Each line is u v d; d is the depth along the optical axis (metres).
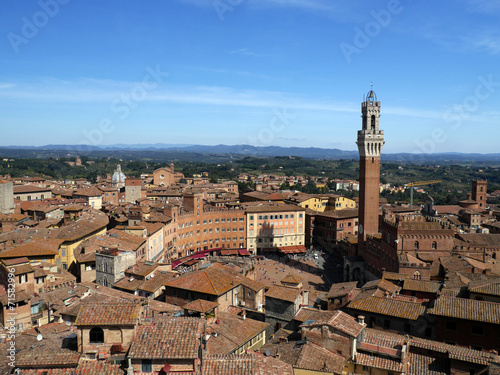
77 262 132.62
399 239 148.00
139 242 152.62
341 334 65.50
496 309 77.44
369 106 184.75
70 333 57.00
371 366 62.84
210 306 89.31
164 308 91.31
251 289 109.38
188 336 47.06
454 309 79.50
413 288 105.00
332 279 188.12
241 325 81.69
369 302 91.38
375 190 186.75
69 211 186.38
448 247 149.38
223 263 141.50
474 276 114.69
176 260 198.75
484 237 167.25
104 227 170.88
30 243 120.12
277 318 98.62
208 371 47.44
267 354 61.16
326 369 60.12
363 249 185.75
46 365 46.75
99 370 45.38
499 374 56.84
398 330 86.44
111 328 47.91
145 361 44.97
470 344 77.62
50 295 93.19
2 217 181.75
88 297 77.12
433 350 66.88
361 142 185.00
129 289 114.75
